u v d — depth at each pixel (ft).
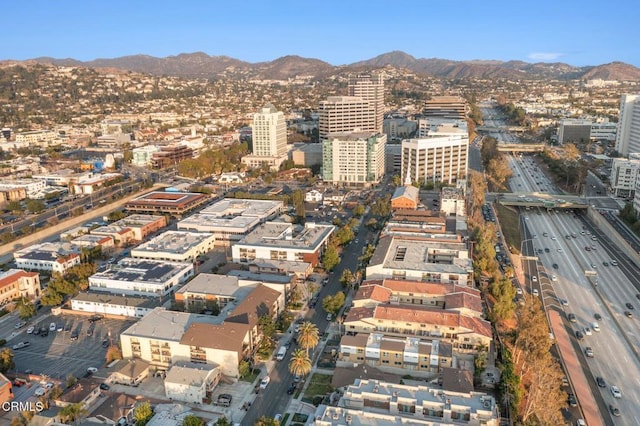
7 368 564.71
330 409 445.78
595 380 551.59
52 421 477.36
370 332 611.47
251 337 591.37
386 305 636.48
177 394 516.32
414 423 428.97
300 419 483.92
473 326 585.63
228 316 606.14
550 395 460.55
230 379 550.36
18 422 470.39
